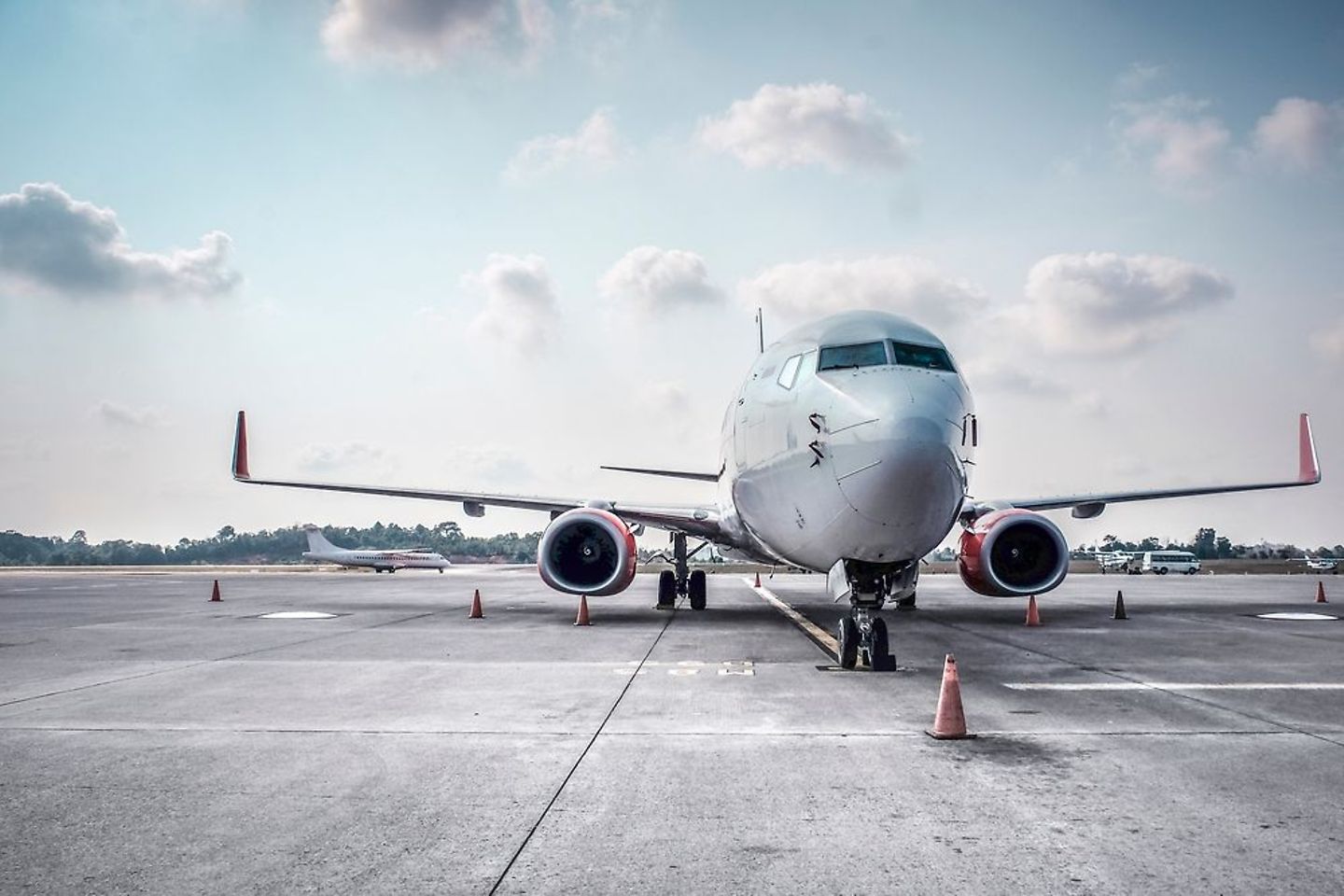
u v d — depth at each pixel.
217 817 4.66
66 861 4.03
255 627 15.39
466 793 5.06
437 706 7.77
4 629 15.23
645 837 4.30
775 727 6.80
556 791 5.11
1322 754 5.90
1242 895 3.57
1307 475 18.16
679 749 6.08
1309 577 44.59
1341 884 3.69
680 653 11.34
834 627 14.74
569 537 15.72
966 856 4.02
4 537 183.00
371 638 13.35
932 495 9.44
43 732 6.77
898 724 6.88
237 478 19.67
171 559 154.25
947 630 14.37
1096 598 23.27
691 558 19.58
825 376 10.67
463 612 18.64
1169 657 10.91
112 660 11.00
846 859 3.99
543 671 9.83
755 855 4.05
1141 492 17.89
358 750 6.12
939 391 9.91
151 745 6.32
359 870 3.90
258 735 6.61
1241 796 4.94
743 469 13.24
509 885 3.72
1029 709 7.50
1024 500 17.84
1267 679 9.13
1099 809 4.70
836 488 9.93
